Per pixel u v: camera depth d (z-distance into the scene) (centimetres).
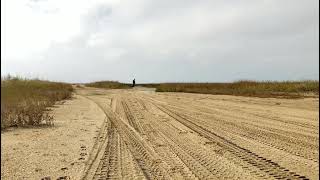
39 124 1414
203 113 1805
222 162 807
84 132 1235
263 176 696
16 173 741
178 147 980
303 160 816
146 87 6194
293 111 1825
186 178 689
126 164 798
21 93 2181
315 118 1533
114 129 1302
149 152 921
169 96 3247
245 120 1510
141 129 1303
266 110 1900
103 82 6712
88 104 2388
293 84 3375
